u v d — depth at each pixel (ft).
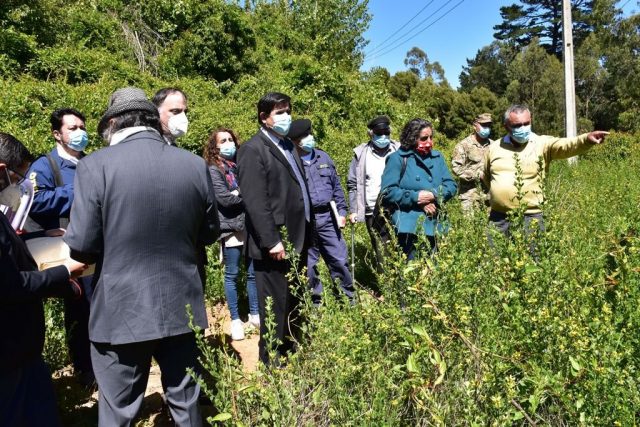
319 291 14.43
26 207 8.63
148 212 7.08
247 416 7.02
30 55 31.55
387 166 13.50
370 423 6.00
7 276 6.33
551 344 6.61
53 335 12.09
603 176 30.01
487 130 20.34
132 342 7.00
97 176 7.00
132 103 7.56
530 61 142.20
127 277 7.04
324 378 7.32
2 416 6.55
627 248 9.59
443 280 7.00
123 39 40.04
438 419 5.49
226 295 14.96
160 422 10.32
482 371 6.11
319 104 36.99
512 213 7.91
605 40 153.38
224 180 14.83
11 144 9.43
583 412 6.05
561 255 8.50
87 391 11.24
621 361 7.00
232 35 42.86
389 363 6.73
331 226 15.76
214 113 30.01
